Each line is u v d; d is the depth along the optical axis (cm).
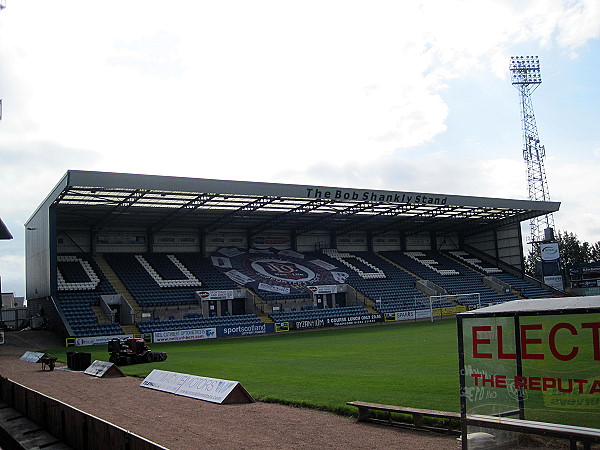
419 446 948
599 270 6494
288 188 4150
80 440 1016
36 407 1288
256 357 2588
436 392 1405
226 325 4381
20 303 7912
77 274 4656
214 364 2322
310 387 1580
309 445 975
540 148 7888
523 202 5422
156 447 714
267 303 5028
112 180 3494
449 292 5897
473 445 784
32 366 2595
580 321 702
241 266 5503
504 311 760
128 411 1331
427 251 6950
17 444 1146
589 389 692
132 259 5138
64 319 3981
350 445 970
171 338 4062
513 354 764
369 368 1975
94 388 1762
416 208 5234
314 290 5328
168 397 1530
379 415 1177
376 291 5644
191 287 4931
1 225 3703
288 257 5916
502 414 768
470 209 5503
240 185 3962
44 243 4428
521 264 6538
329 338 3638
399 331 3950
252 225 5650
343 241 6462
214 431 1097
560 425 700
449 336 3306
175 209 4581
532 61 7900
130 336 3959
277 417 1215
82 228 5053
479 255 7019
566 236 9656
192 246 5556
